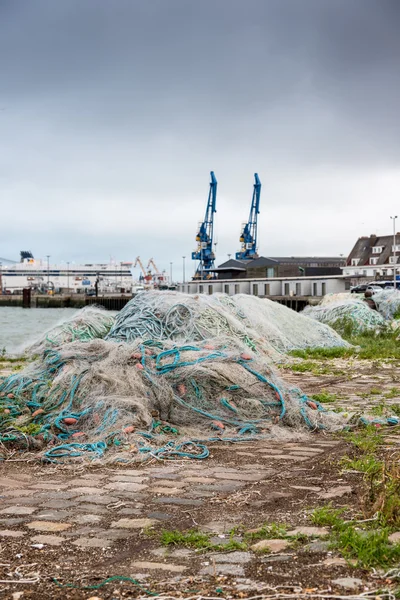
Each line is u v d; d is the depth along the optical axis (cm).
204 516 538
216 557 447
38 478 673
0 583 415
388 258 8794
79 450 774
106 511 555
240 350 1088
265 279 6750
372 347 2173
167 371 934
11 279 17612
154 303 1688
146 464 725
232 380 929
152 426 853
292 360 1875
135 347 993
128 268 18462
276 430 873
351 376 1548
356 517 511
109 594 397
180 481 649
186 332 1567
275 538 477
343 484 618
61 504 575
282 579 408
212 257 10012
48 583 415
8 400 957
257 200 10456
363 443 784
